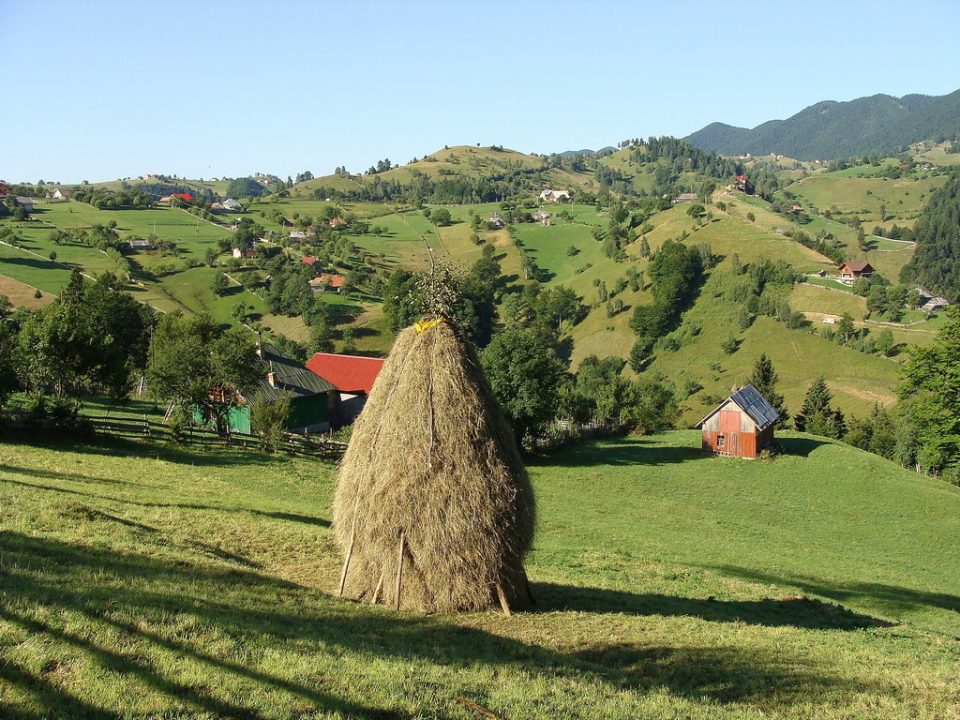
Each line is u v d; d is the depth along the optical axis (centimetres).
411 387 1691
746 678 1382
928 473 6662
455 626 1515
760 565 3169
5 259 13250
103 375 4659
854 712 1243
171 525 2148
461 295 1806
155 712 891
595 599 2027
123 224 18825
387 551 1650
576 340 14462
